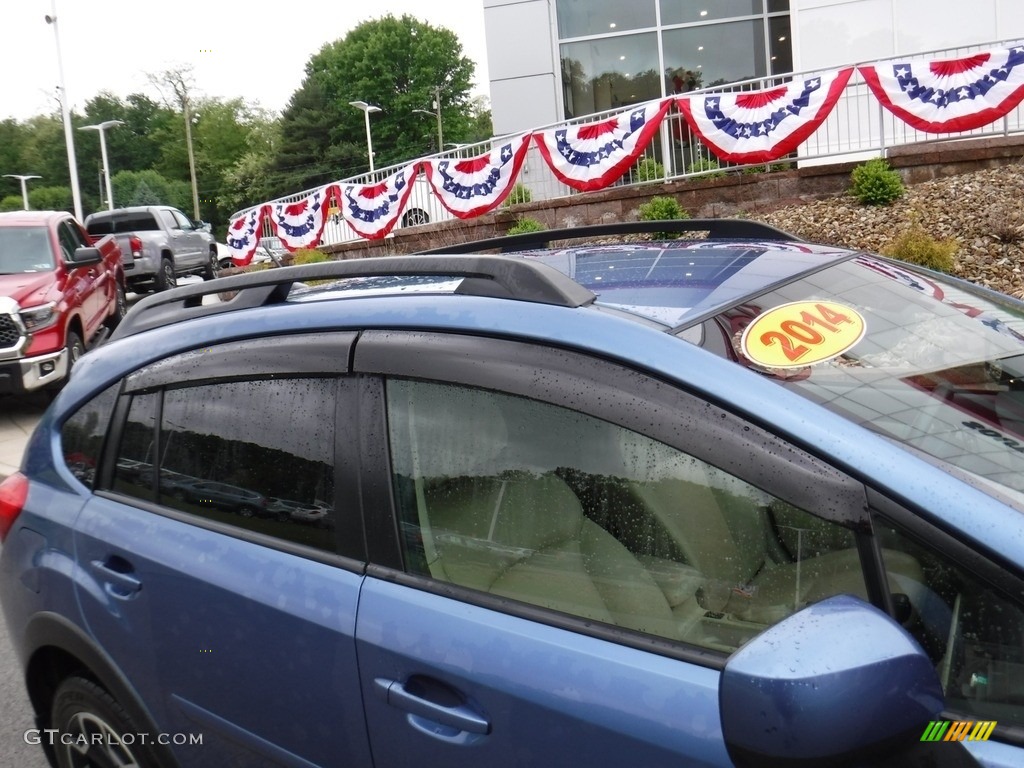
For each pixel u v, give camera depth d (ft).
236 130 359.46
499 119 57.41
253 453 7.50
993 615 4.54
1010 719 4.42
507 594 6.15
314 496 7.05
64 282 34.32
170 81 286.05
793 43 48.80
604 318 6.08
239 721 7.24
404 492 6.66
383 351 6.86
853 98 42.16
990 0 45.91
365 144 309.63
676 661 5.33
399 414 6.75
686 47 55.93
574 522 6.05
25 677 9.27
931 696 4.37
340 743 6.60
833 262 7.83
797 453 5.19
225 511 7.62
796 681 4.34
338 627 6.48
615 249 9.00
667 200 41.27
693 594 5.56
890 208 36.40
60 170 385.09
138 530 8.00
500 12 56.39
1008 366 6.57
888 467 4.95
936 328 6.86
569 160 43.88
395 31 304.09
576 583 5.97
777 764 4.42
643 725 5.15
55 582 8.52
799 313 6.51
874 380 5.92
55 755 9.36
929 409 5.76
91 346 37.22
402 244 51.65
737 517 5.42
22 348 31.32
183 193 348.59
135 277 63.26
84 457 8.89
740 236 9.81
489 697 5.73
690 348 5.75
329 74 314.14
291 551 7.05
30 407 35.04
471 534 6.41
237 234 62.75
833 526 5.03
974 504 4.74
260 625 6.93
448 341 6.59
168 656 7.64
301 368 7.28
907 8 46.91
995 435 5.65
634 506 5.81
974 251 31.24
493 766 5.72
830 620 4.53
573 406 5.95
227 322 8.02
